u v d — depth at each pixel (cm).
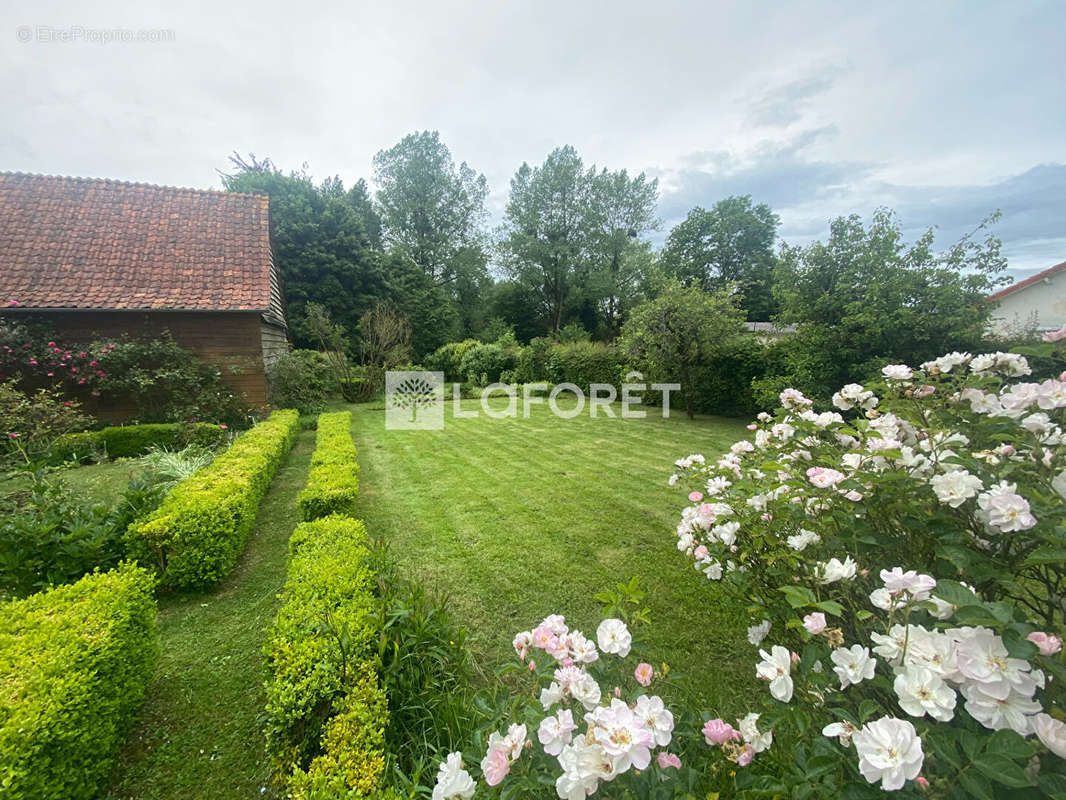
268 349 984
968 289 635
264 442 579
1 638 173
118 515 317
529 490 523
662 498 494
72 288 789
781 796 107
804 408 213
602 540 390
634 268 2653
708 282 2689
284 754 164
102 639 179
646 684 127
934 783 87
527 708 119
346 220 1948
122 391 791
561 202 2820
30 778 140
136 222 931
